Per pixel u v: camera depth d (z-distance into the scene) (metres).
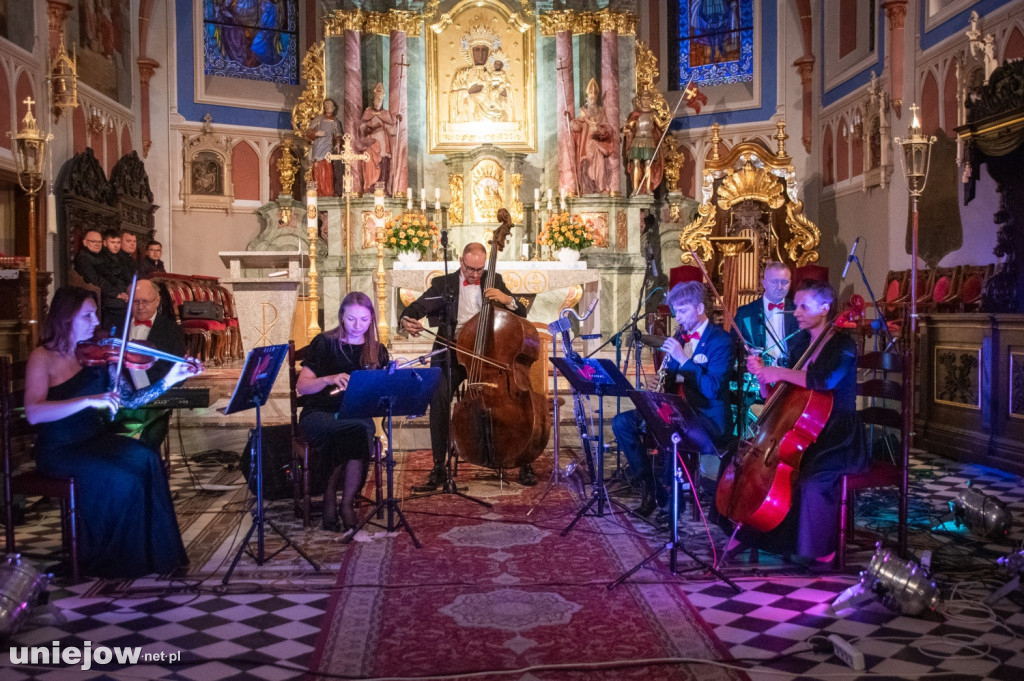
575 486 6.76
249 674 3.54
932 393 8.45
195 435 8.57
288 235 15.48
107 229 13.24
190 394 5.56
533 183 14.97
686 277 12.39
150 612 4.23
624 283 14.54
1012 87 7.41
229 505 6.38
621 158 14.82
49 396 4.64
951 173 11.26
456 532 5.55
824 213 15.18
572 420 8.88
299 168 16.00
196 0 15.54
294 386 5.90
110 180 13.82
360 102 14.68
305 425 5.68
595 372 5.22
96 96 13.45
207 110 15.70
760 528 4.56
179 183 15.57
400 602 4.30
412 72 14.78
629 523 5.76
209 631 3.99
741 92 15.98
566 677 3.47
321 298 14.90
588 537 5.42
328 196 14.71
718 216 13.91
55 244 11.99
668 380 5.86
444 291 6.77
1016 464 7.18
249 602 4.37
